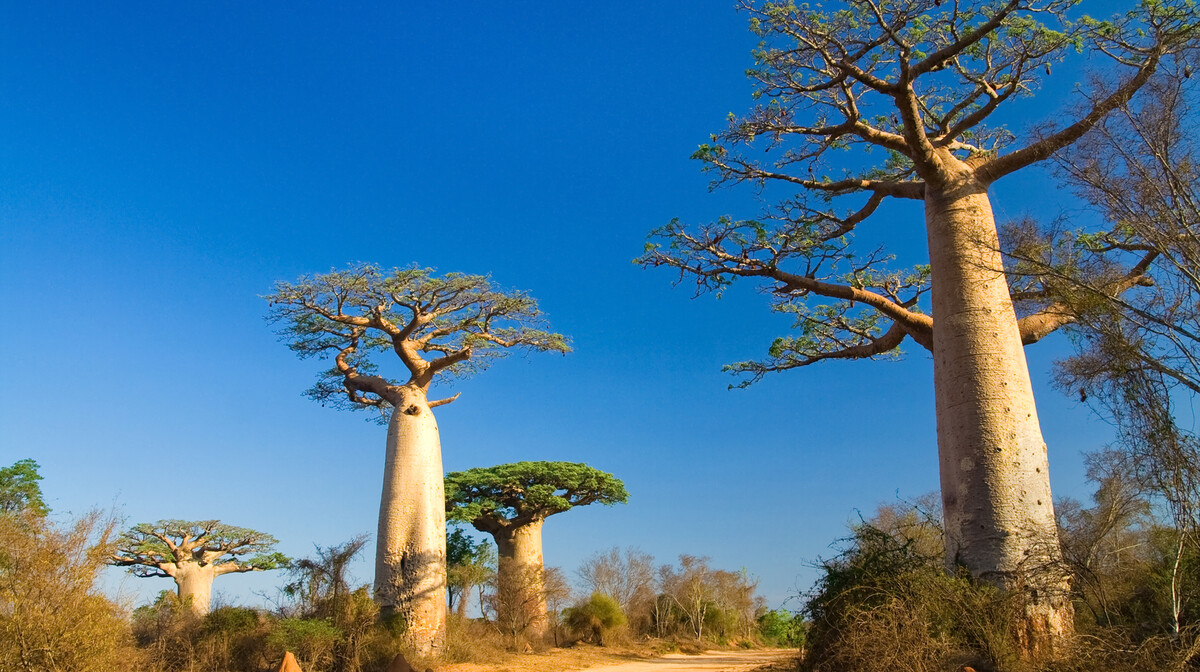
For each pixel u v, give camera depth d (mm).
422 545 19531
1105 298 10062
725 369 18547
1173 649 8523
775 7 12789
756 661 23469
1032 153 12266
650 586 36875
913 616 9562
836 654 10055
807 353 18047
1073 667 8922
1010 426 11391
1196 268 9320
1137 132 9883
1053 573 10391
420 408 20703
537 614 27562
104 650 12312
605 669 20484
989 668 9578
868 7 12516
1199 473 9117
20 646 11562
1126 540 13289
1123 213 9875
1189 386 9484
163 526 33406
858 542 11414
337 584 18828
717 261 15375
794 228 15094
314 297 20094
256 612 18828
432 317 21156
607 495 32875
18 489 23281
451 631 21578
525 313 21531
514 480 31000
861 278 17688
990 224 12445
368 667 17406
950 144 14039
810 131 13953
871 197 14789
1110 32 11562
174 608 19422
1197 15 10469
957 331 12008
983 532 11086
